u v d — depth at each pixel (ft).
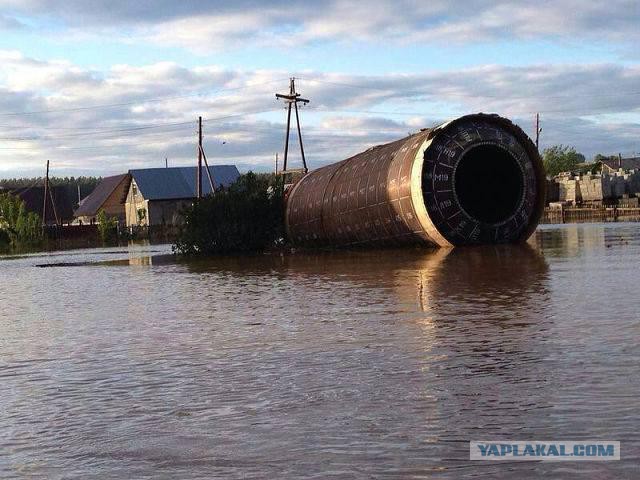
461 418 20.94
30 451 20.79
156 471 18.60
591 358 26.73
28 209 366.02
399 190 90.07
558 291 45.14
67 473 18.88
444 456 18.21
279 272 74.54
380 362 28.66
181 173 287.48
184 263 99.71
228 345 34.53
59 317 49.21
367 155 106.63
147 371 30.04
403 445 19.15
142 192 278.87
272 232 120.98
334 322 38.96
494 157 94.02
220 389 26.20
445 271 61.62
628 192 242.78
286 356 31.07
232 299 53.06
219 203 119.14
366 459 18.37
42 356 34.94
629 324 32.68
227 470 18.30
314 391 24.97
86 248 195.42
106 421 23.18
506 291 46.65
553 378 24.39
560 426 19.69
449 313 39.19
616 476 16.47
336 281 60.75
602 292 43.57
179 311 48.16
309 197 114.42
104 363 32.27
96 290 67.31
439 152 87.45
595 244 87.81
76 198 590.96
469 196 100.94
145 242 220.23
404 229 92.38
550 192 254.27
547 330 32.58
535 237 114.01
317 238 113.19
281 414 22.58
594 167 369.91
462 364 27.30
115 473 18.66
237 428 21.50
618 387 22.76
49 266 113.09
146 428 22.13
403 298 46.62
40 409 25.18
